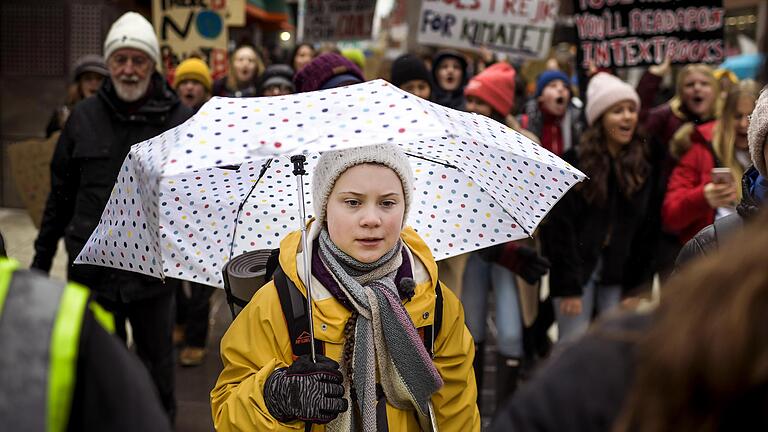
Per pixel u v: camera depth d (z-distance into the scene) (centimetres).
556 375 142
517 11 841
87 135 440
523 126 630
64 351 134
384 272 244
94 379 140
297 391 220
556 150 618
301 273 242
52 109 1223
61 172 449
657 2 711
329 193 243
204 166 205
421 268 252
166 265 280
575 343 145
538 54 844
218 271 285
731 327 119
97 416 140
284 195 288
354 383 235
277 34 2141
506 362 496
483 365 496
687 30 711
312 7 1173
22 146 562
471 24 848
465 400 252
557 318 509
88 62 668
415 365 233
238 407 229
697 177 504
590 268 491
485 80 524
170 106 450
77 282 434
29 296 138
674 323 125
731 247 127
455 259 458
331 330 238
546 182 261
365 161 238
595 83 490
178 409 528
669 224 505
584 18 720
